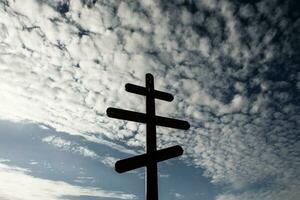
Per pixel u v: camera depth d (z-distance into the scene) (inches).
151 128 180.5
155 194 160.4
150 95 192.5
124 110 177.6
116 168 161.3
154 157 171.5
